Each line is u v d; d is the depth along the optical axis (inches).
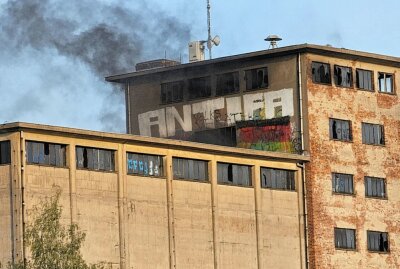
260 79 4458.7
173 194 4025.6
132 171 3941.9
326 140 4414.4
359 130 4500.5
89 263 3789.4
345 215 4434.1
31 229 3540.8
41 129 3722.9
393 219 4554.6
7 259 3678.6
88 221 3811.5
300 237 4338.1
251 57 4453.7
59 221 3703.3
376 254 4495.6
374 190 4522.6
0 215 3700.8
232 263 4151.1
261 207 4242.1
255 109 4461.1
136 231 3922.2
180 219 4037.9
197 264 4065.0
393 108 4596.5
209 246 4101.9
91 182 3831.2
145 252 3939.5
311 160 4375.0
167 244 3998.5
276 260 4264.3
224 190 4158.5
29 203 3695.9
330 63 4451.3
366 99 4530.0
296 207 4340.6
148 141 3961.6
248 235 4202.8
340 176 4441.4
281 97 4416.8
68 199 3777.1
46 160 3750.0
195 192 4087.1
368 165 4512.8
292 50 4387.3
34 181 3710.6
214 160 4138.8
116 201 3885.3
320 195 4379.9
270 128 4431.6
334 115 4443.9
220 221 4136.3
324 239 4372.5
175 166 4052.7
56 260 3489.2
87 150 3841.0
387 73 4596.5
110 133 3870.6
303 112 4379.9
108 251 3848.4
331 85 4446.4
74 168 3794.3
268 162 4279.0
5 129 3698.3
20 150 3688.5
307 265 4335.6
